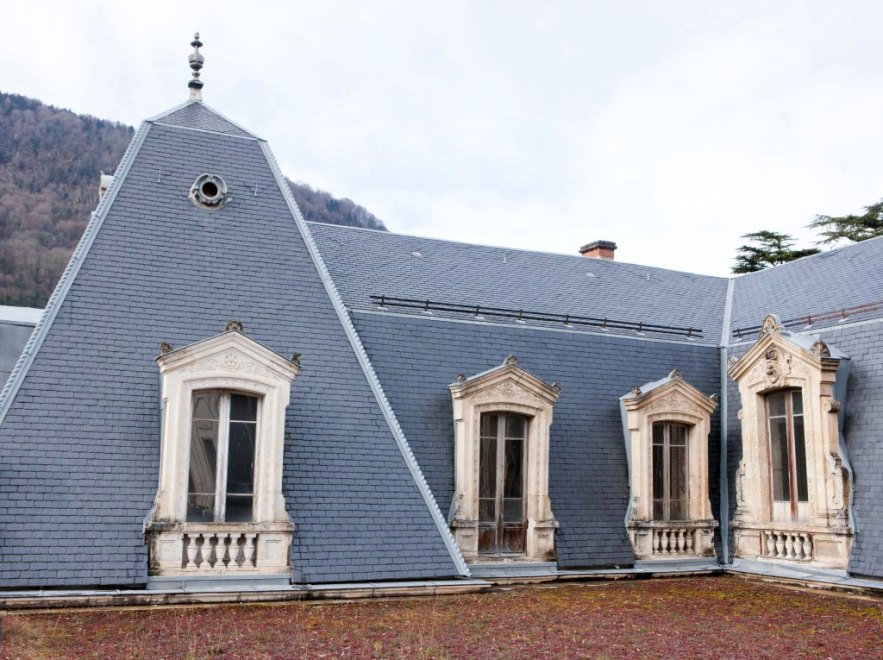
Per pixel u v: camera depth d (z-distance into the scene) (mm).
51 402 13836
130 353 14781
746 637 11914
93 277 15305
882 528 15867
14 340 17156
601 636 11734
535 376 18578
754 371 18641
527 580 16641
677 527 18484
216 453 14148
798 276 23516
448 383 18156
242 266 16688
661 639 11656
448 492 16891
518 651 10648
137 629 11188
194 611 12492
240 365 14289
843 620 13266
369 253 21812
